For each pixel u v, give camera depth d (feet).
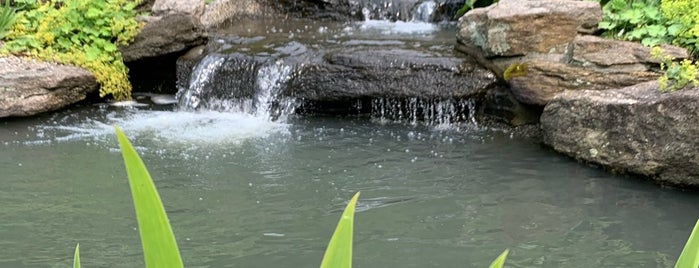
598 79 18.92
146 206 2.33
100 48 24.38
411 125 21.30
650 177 16.46
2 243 13.21
